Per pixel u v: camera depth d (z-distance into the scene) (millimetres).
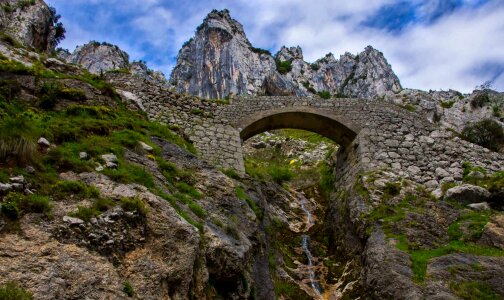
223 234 8367
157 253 6109
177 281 5969
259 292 9305
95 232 5633
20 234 5047
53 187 6086
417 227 11953
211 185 10398
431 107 29344
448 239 11648
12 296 4207
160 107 14656
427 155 15750
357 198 14078
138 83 15086
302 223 17797
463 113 29906
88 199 6188
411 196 13602
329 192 19266
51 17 27234
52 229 5328
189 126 14633
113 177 7176
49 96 9727
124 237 5910
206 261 7160
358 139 16203
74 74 12789
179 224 6695
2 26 22672
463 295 9219
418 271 10141
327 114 16594
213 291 7105
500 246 10867
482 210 12727
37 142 7090
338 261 13961
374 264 10875
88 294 4805
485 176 14531
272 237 13133
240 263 7891
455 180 14852
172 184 9148
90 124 9203
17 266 4621
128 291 5223
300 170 24484
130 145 9344
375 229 12406
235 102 16141
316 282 12844
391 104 17297
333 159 20547
